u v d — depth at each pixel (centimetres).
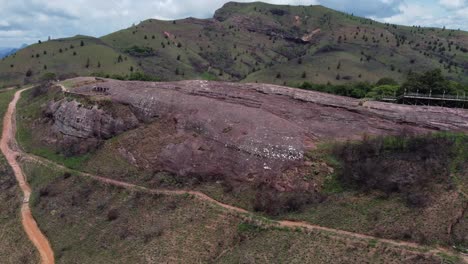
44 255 5969
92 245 5884
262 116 6956
